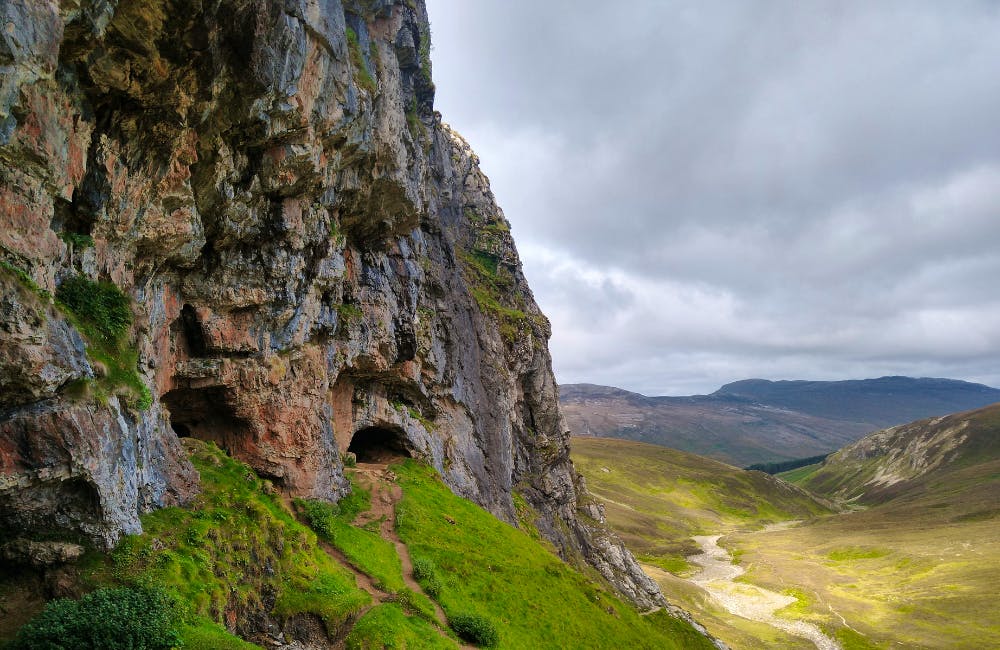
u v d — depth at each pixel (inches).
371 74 1987.0
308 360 1801.2
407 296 2518.5
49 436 772.0
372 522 1802.4
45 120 826.8
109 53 952.9
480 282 4217.5
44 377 766.5
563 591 2022.6
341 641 1105.4
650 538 7549.2
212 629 852.6
